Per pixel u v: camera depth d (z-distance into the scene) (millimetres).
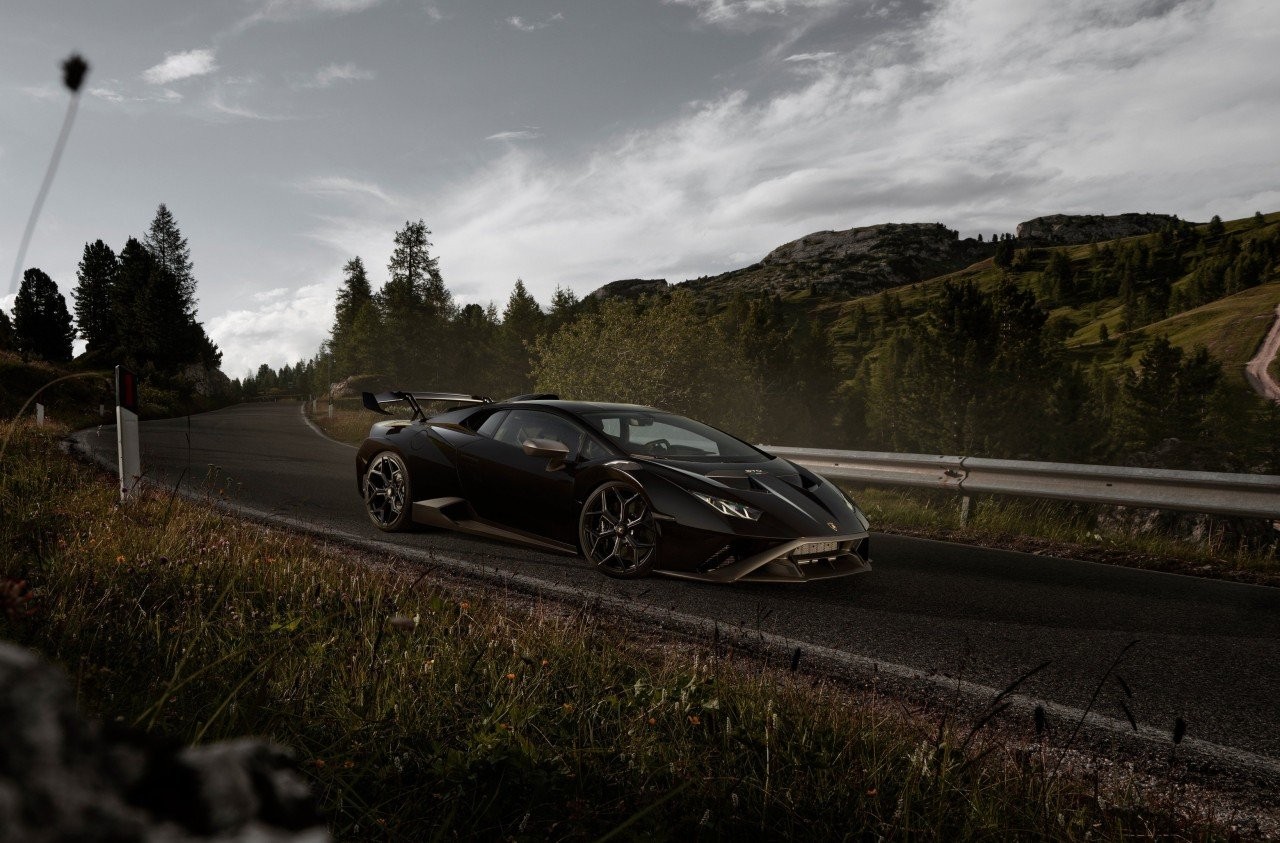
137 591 3365
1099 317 194875
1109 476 6633
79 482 6418
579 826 1809
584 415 5527
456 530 5707
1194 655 3771
